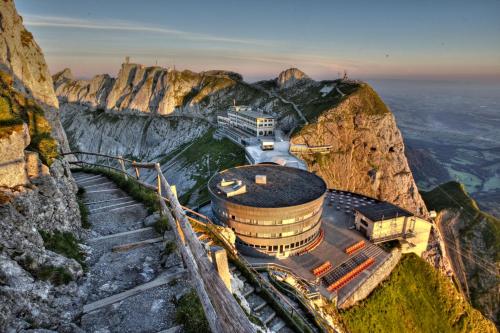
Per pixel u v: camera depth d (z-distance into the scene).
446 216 158.88
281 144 123.88
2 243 10.84
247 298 19.20
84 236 16.95
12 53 28.19
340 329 46.81
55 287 11.34
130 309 11.80
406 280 67.00
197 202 100.19
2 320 8.77
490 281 126.75
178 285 13.23
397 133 153.12
